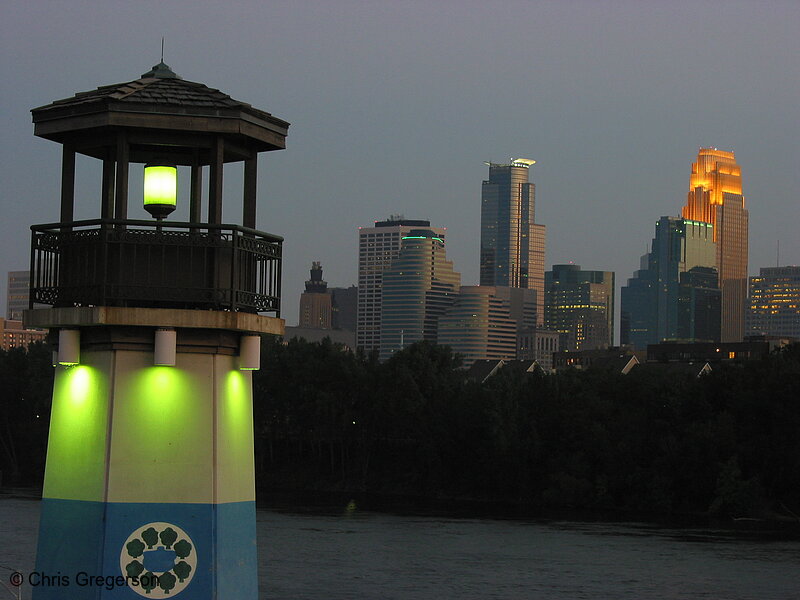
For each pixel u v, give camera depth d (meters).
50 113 32.38
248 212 34.22
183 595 31.62
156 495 31.69
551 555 161.50
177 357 32.22
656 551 168.00
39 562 32.31
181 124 31.91
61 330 32.03
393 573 140.25
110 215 34.44
